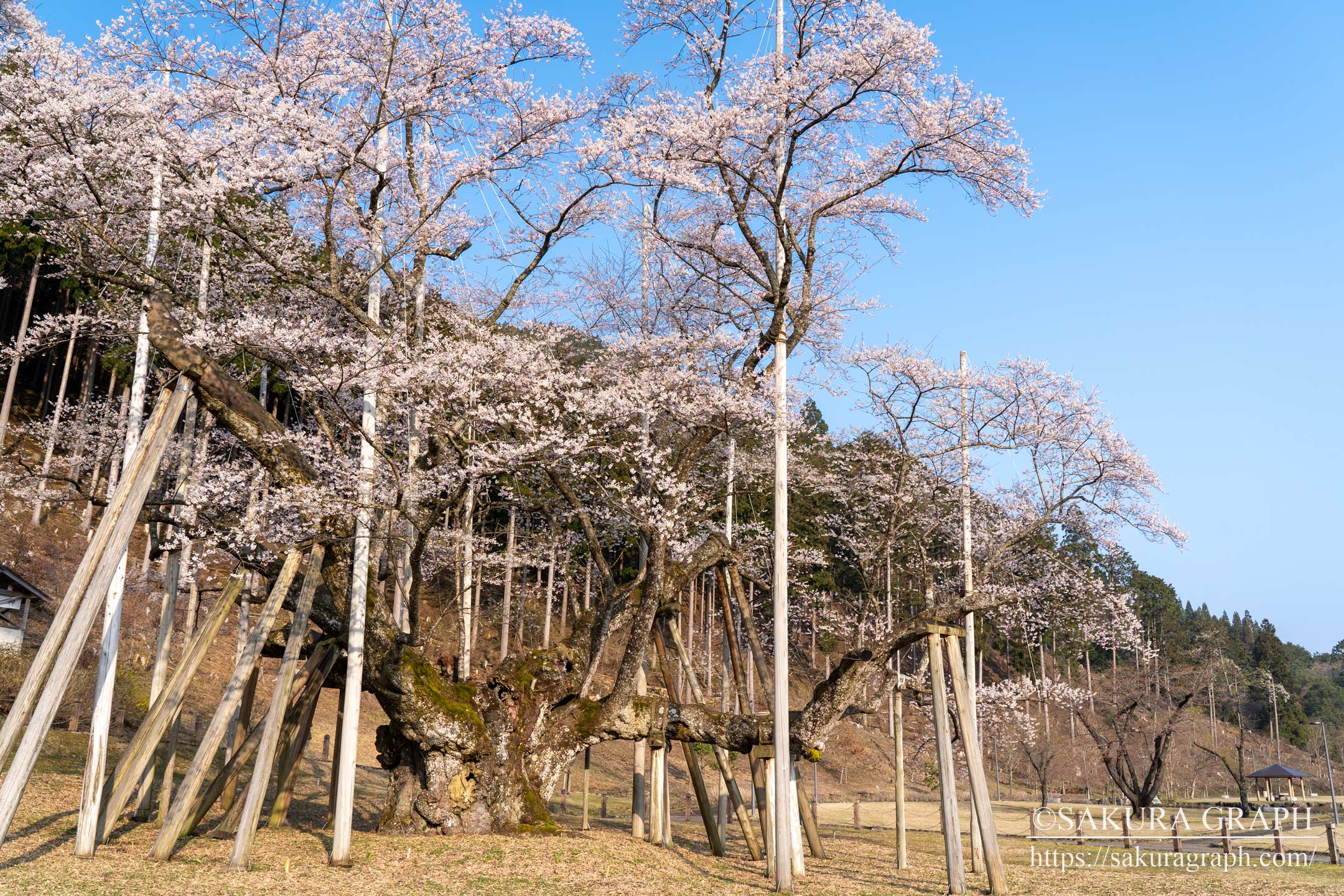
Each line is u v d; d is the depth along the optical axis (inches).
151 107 474.0
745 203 609.0
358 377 477.7
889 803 1557.6
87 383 1285.7
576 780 1338.6
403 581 691.4
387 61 534.9
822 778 1784.0
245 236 544.7
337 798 441.4
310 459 530.3
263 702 1134.4
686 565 643.5
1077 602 834.2
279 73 510.0
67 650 383.2
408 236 534.9
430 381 515.2
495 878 436.8
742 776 1453.0
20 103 466.6
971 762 499.2
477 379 541.0
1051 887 536.4
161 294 486.9
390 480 531.8
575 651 600.7
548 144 576.1
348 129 540.7
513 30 546.6
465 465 551.2
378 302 535.8
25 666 872.3
